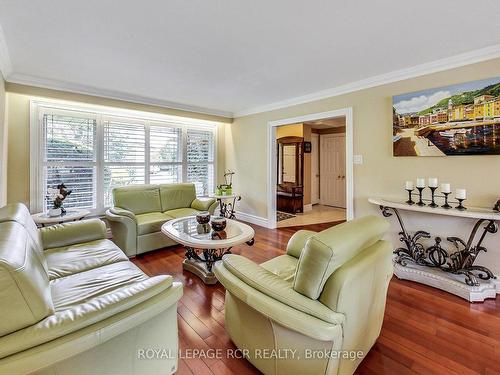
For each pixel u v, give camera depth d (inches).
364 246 55.2
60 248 87.8
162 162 186.5
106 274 70.4
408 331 72.9
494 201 93.1
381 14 70.2
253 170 195.2
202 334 71.4
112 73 116.7
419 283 101.7
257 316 54.5
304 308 46.1
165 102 169.8
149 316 46.3
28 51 94.0
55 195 129.6
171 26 76.6
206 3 65.5
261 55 96.7
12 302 35.4
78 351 37.8
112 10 68.6
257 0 64.2
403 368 59.3
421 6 66.6
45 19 72.8
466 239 99.8
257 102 171.9
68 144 145.2
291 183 260.8
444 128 101.7
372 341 62.5
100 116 156.3
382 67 109.0
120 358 44.2
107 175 160.6
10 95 127.0
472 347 66.4
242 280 57.4
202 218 114.2
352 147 131.5
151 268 115.8
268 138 181.0
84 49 92.1
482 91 92.9
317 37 83.0
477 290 87.9
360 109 128.0
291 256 84.3
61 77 122.4
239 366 60.2
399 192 116.0
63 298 57.8
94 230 97.7
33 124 133.3
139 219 137.9
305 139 254.8
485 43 87.7
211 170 215.0
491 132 91.7
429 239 108.7
